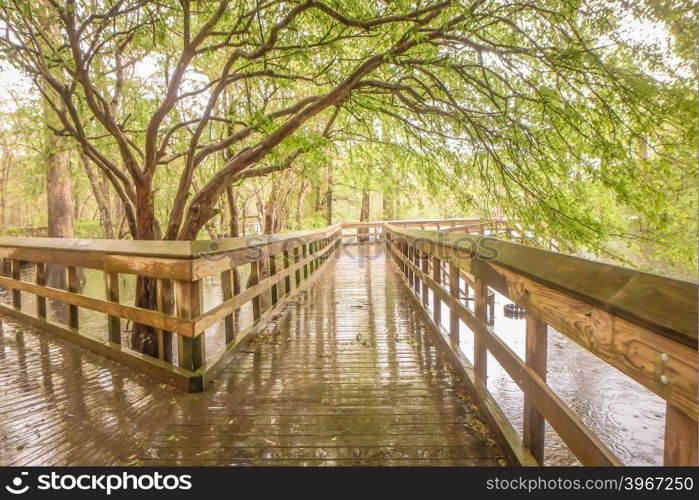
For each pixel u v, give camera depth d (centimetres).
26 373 307
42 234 1453
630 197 267
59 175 968
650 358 92
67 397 265
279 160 420
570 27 291
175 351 496
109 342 347
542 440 162
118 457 198
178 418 237
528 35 318
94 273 1240
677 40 221
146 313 310
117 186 430
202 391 277
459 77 401
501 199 407
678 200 242
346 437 214
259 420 234
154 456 198
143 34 330
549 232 349
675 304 85
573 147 345
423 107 432
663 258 240
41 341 388
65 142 483
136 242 319
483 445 203
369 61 346
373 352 360
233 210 703
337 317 497
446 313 640
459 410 243
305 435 217
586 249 323
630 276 104
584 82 296
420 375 303
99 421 233
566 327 133
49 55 330
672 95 232
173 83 346
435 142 480
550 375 371
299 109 426
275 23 354
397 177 608
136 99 467
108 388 281
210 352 517
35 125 472
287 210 1511
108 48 396
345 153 622
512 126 356
